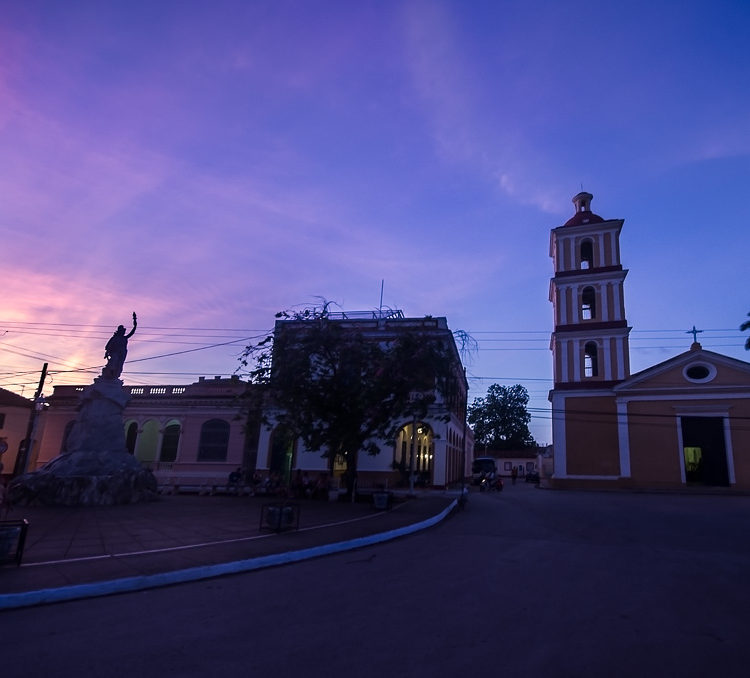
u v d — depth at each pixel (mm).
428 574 8242
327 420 20953
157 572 7566
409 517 15312
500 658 4730
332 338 20438
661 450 32062
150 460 31766
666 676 4395
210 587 7324
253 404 22703
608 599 6805
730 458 30672
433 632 5426
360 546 10906
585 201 39688
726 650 4992
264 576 8062
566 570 8633
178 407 32094
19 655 4770
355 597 6820
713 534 13352
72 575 7281
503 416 72938
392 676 4336
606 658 4758
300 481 23391
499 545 11273
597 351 35781
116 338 20578
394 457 29328
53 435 33625
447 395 21281
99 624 5648
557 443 34406
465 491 24688
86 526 12320
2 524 7859
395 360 20125
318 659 4688
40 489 17156
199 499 20969
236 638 5230
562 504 22312
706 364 32250
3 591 6395
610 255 36719
